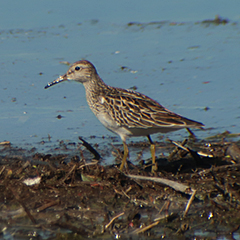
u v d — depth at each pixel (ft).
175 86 54.80
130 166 37.06
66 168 35.06
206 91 53.31
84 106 51.24
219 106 49.55
